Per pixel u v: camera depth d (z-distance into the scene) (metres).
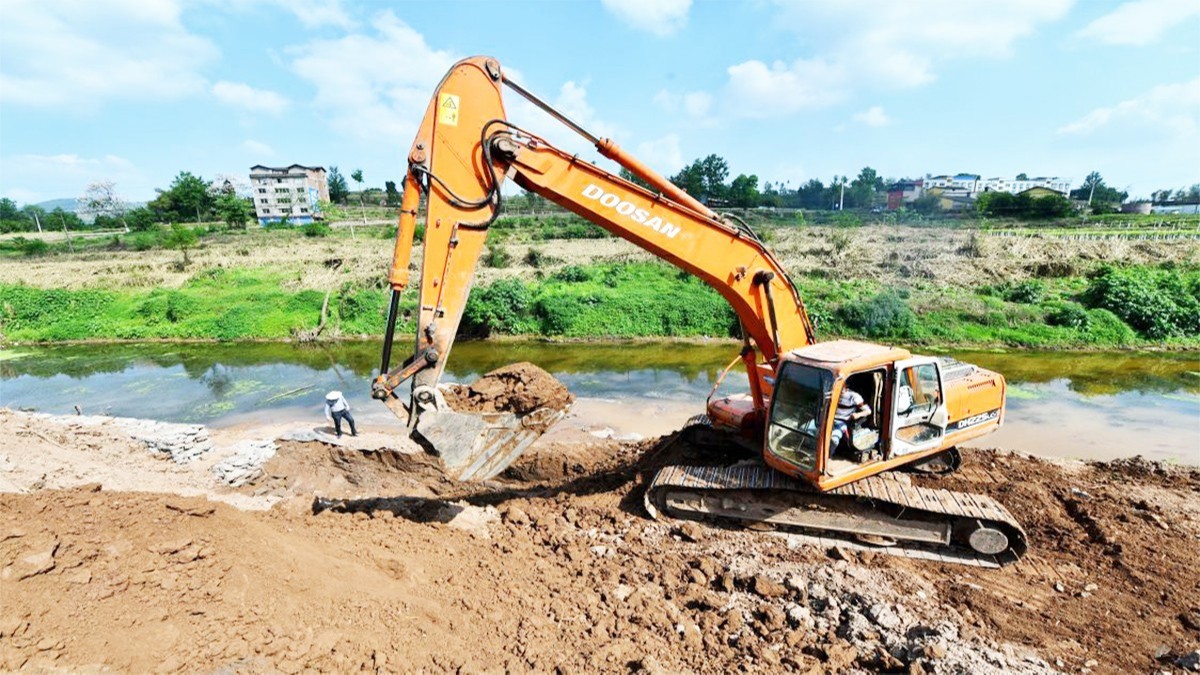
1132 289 19.94
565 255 30.75
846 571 6.41
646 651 4.76
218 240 45.62
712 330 20.77
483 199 5.95
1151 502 8.28
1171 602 6.02
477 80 5.89
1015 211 50.09
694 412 13.47
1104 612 5.87
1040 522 7.71
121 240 45.50
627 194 6.54
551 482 9.77
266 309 22.39
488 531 7.21
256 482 9.41
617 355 18.81
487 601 5.18
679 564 6.48
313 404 14.29
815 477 6.57
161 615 3.74
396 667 3.92
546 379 6.72
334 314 22.19
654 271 26.23
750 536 7.31
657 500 7.86
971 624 5.57
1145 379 15.30
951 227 35.94
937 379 7.15
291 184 70.25
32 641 3.32
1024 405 13.30
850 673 4.73
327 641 3.97
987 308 20.16
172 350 20.22
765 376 8.05
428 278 5.82
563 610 5.23
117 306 23.69
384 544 6.04
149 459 9.70
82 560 3.94
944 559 6.83
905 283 23.77
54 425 10.10
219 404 14.42
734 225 7.07
